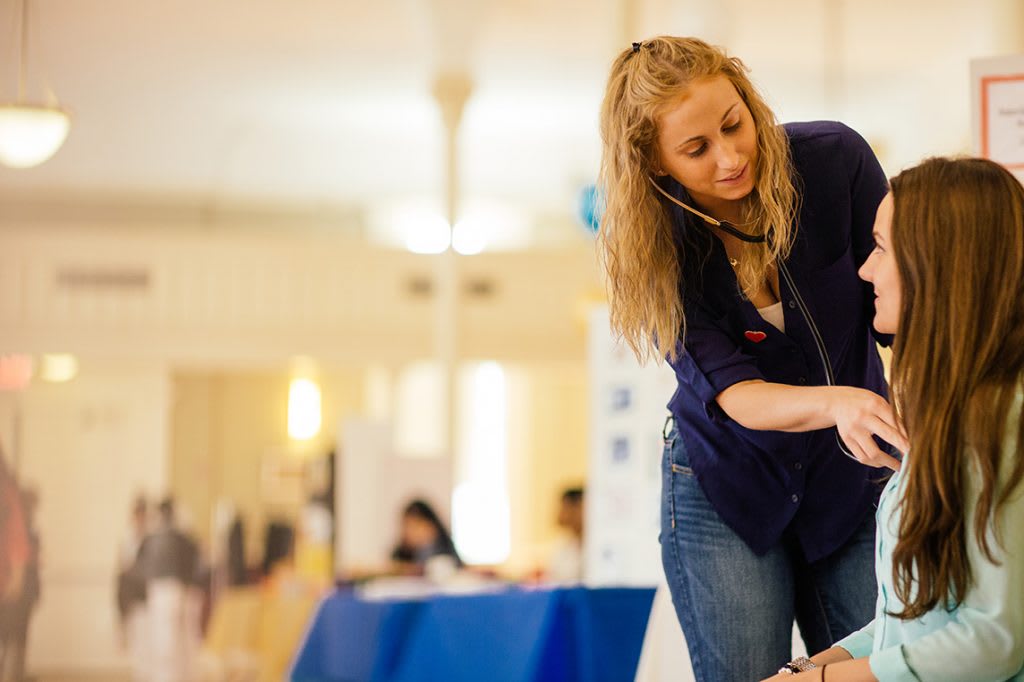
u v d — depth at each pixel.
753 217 2.73
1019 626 2.17
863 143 2.88
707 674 2.99
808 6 12.52
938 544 2.23
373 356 18.08
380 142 17.88
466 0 12.58
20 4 11.27
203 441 21.36
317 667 6.42
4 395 17.33
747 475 2.94
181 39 13.62
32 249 17.58
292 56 14.35
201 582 16.12
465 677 5.34
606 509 6.48
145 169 18.52
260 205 20.48
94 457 18.34
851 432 2.50
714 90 2.59
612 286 2.81
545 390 22.80
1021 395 2.20
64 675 17.66
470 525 22.50
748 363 2.79
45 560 18.00
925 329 2.29
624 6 12.29
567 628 5.02
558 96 15.82
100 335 17.59
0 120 10.80
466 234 21.47
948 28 13.00
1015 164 4.08
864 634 2.62
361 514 12.98
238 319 17.89
